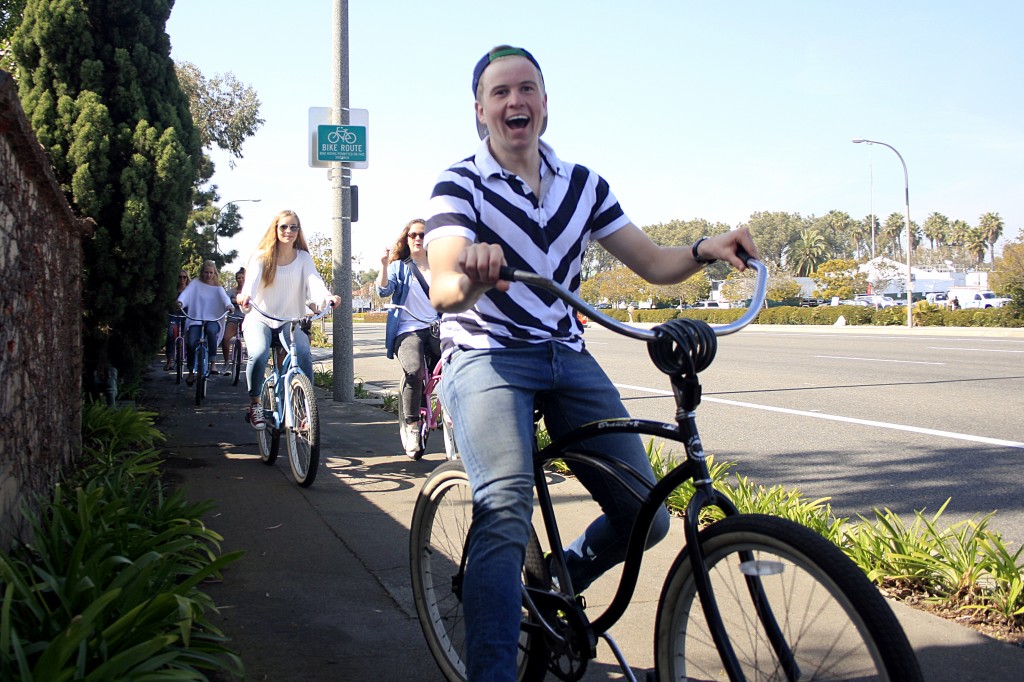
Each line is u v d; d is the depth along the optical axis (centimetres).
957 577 374
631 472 235
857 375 1406
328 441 761
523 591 258
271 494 557
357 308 9775
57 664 224
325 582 392
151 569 284
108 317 809
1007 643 324
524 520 234
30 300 409
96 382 826
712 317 5459
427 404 662
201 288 1203
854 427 859
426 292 659
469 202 241
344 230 1055
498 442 235
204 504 420
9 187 374
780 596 193
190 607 271
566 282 252
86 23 795
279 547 443
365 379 1458
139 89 820
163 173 800
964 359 1762
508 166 250
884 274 8362
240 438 768
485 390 239
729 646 204
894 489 595
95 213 784
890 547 403
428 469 639
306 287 649
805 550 186
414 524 303
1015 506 546
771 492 494
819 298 7762
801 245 13462
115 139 797
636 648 320
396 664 310
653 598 368
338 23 1053
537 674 262
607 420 237
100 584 283
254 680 295
